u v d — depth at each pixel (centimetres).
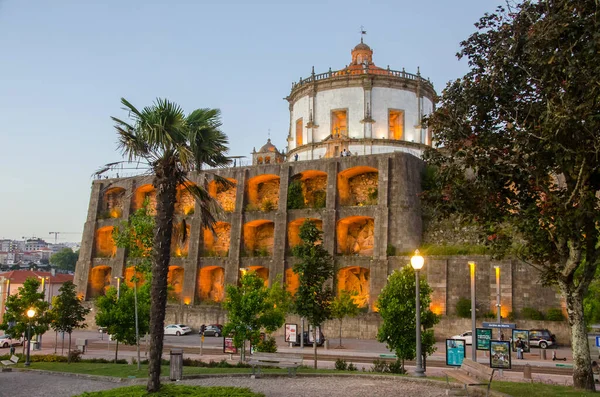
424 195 2034
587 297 3753
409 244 6059
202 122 2027
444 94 2016
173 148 1947
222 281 7325
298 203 6838
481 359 3712
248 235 7194
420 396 1762
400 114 7706
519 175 1798
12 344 4903
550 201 1736
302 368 2741
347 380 2152
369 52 8644
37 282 3925
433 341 2675
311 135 7819
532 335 4644
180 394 1712
